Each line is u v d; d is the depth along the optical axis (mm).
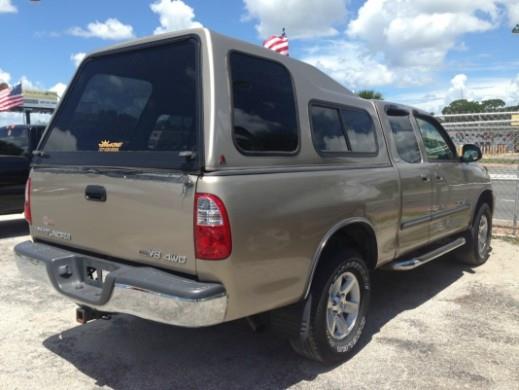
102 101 3373
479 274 6109
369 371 3547
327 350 3486
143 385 3332
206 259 2633
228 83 2850
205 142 2680
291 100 3324
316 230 3256
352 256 3615
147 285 2715
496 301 5094
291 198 3049
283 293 3053
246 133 2902
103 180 3094
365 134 4105
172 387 3309
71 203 3332
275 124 3133
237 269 2701
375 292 5395
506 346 3982
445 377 3465
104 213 3113
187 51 2945
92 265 3293
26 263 3504
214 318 2666
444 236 5383
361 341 4066
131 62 3262
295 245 3084
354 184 3658
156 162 2838
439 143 5453
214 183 2619
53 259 3303
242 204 2713
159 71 3074
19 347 3900
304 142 3342
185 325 2623
